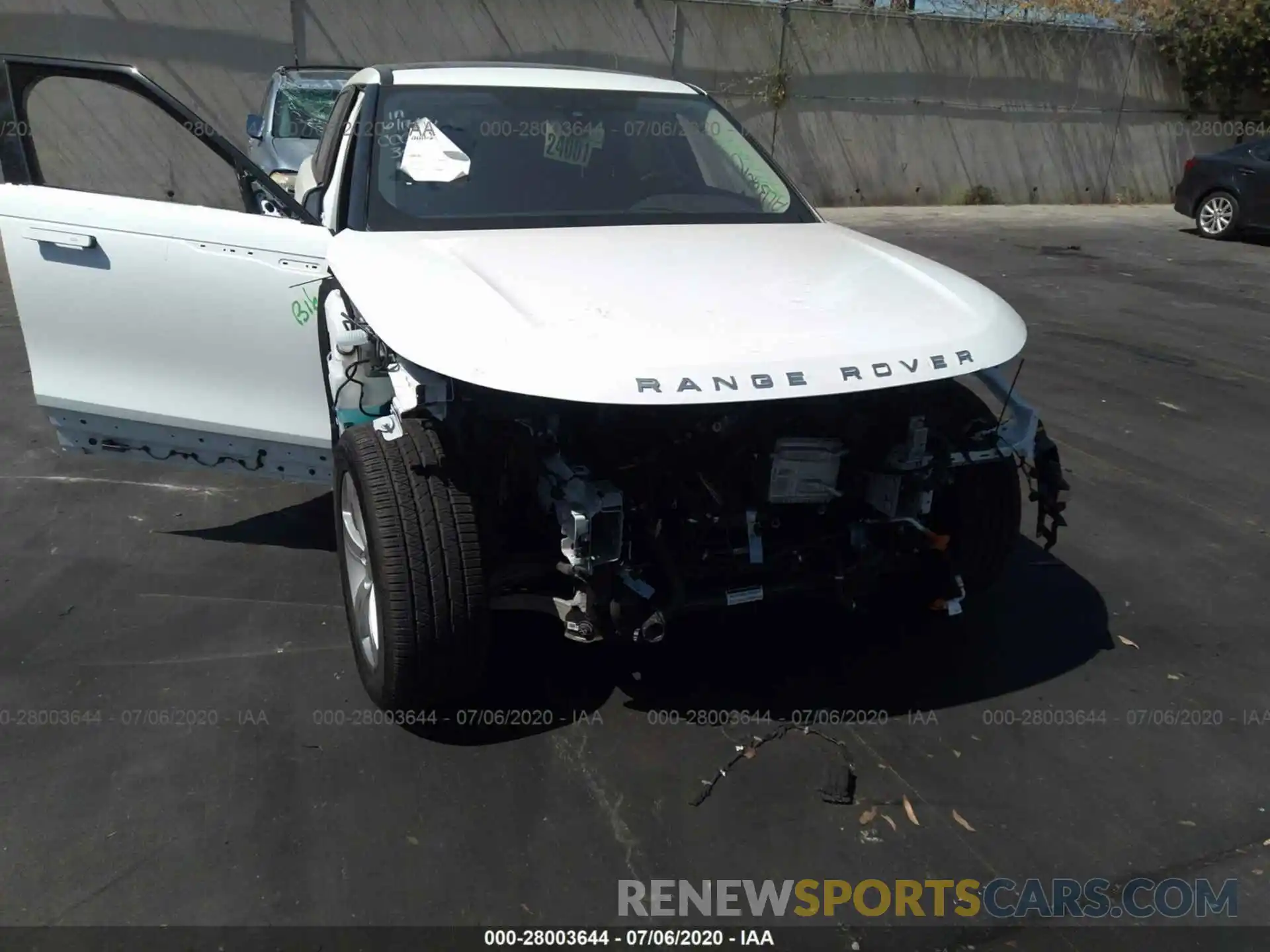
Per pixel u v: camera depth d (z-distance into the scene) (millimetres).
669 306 2863
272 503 4664
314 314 3439
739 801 2838
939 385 3125
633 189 3865
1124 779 2994
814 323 2854
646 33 14156
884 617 3791
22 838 2607
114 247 3494
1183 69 18156
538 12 13539
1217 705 3365
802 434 2961
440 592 2770
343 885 2500
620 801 2820
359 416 3137
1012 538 3541
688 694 3303
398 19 12953
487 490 2961
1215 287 10430
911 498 3109
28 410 5703
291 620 3668
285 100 10000
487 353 2557
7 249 3547
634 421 2842
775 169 4297
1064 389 6691
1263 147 13492
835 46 15211
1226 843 2754
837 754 3045
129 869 2523
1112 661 3596
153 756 2930
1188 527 4703
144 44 12047
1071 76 17188
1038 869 2641
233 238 3430
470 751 2994
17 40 11641
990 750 3096
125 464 5023
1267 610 3990
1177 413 6285
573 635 2838
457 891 2496
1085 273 10961
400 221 3500
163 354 3602
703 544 2982
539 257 3209
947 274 3402
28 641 3480
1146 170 18641
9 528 4297
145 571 3982
